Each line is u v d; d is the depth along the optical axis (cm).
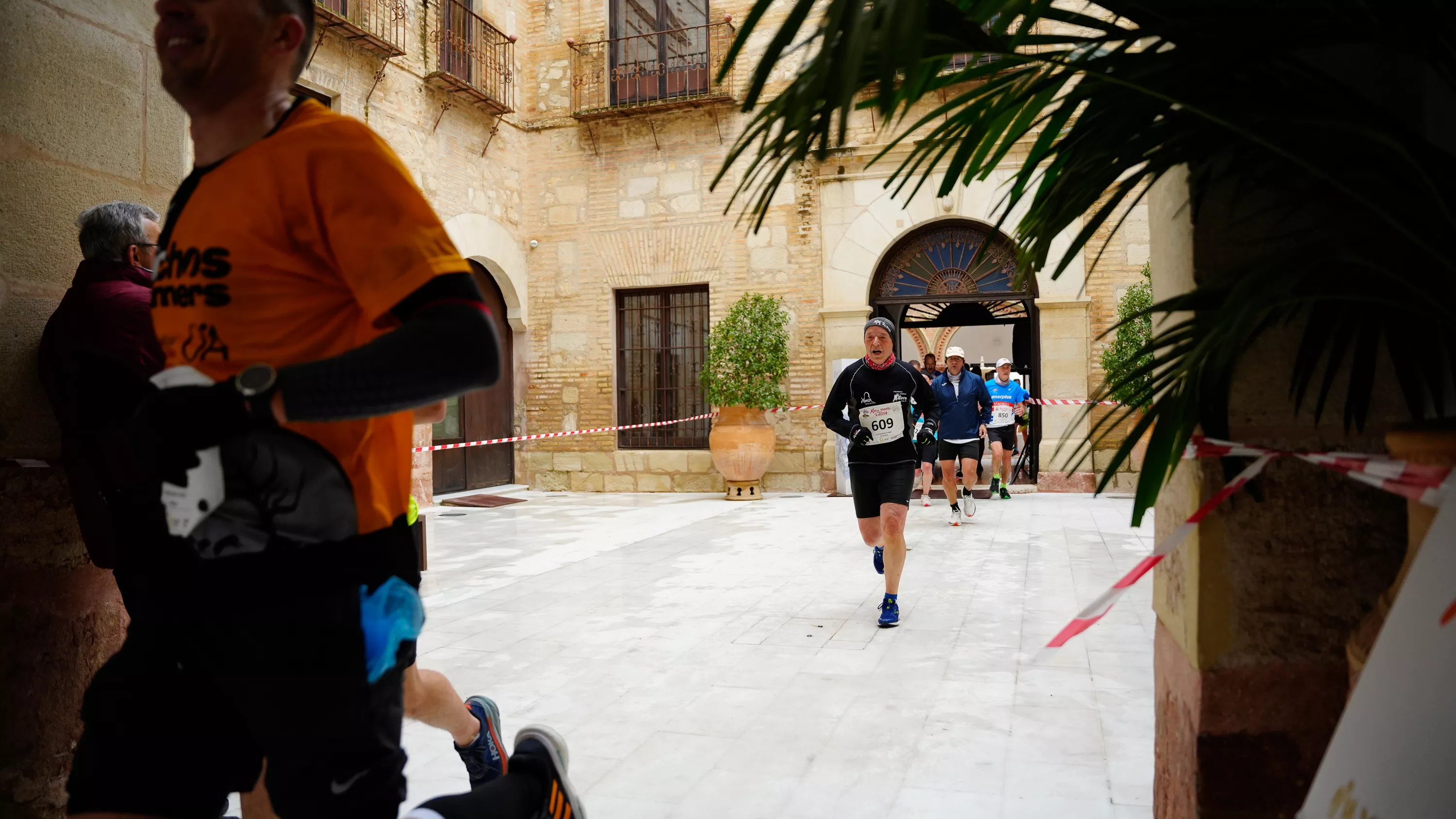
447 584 633
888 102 94
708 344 1264
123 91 280
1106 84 148
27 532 250
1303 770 173
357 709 124
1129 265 1164
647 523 966
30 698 251
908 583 603
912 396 488
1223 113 137
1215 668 174
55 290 261
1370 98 168
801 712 352
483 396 1347
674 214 1334
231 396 112
